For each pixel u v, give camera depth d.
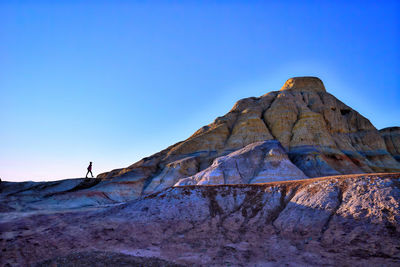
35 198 49.47
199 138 73.88
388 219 18.42
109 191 58.81
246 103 86.25
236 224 25.27
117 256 17.91
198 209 28.48
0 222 29.88
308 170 56.09
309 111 71.69
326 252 17.47
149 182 65.38
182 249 20.72
